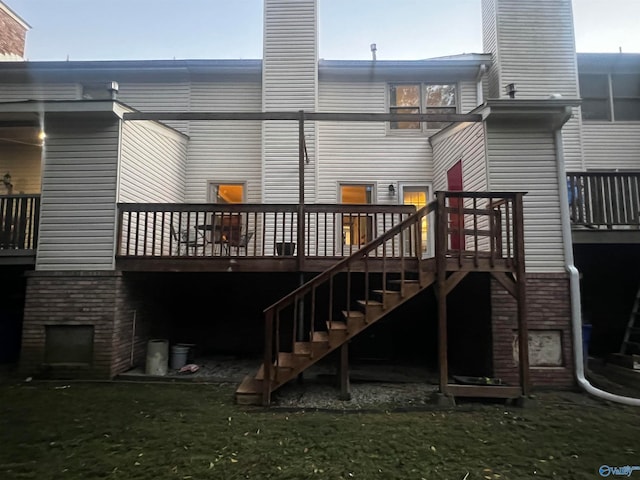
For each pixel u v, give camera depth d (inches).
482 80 355.9
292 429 153.2
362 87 362.3
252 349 314.3
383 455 131.4
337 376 226.4
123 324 243.9
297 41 352.8
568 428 159.5
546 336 232.2
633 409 186.2
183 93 363.6
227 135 361.1
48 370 230.8
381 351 308.2
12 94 358.9
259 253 324.8
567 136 340.2
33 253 241.4
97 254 239.8
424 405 185.9
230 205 248.1
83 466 122.1
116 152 245.0
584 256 310.0
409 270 221.3
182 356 260.5
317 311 311.9
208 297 320.8
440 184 332.5
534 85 340.2
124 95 362.9
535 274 235.5
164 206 246.4
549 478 118.1
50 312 235.5
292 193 338.6
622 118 367.2
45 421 161.5
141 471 119.0
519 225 196.7
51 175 245.3
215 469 120.4
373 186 354.0
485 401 195.8
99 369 231.0
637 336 270.8
